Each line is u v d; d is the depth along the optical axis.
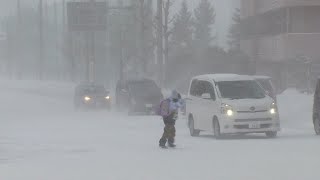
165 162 55.75
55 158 61.66
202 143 75.19
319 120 85.19
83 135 92.44
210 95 84.38
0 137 89.88
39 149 71.62
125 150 68.12
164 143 70.19
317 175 45.81
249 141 76.31
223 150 65.38
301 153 60.62
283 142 73.44
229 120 80.12
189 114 91.88
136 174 48.22
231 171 48.66
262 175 46.19
